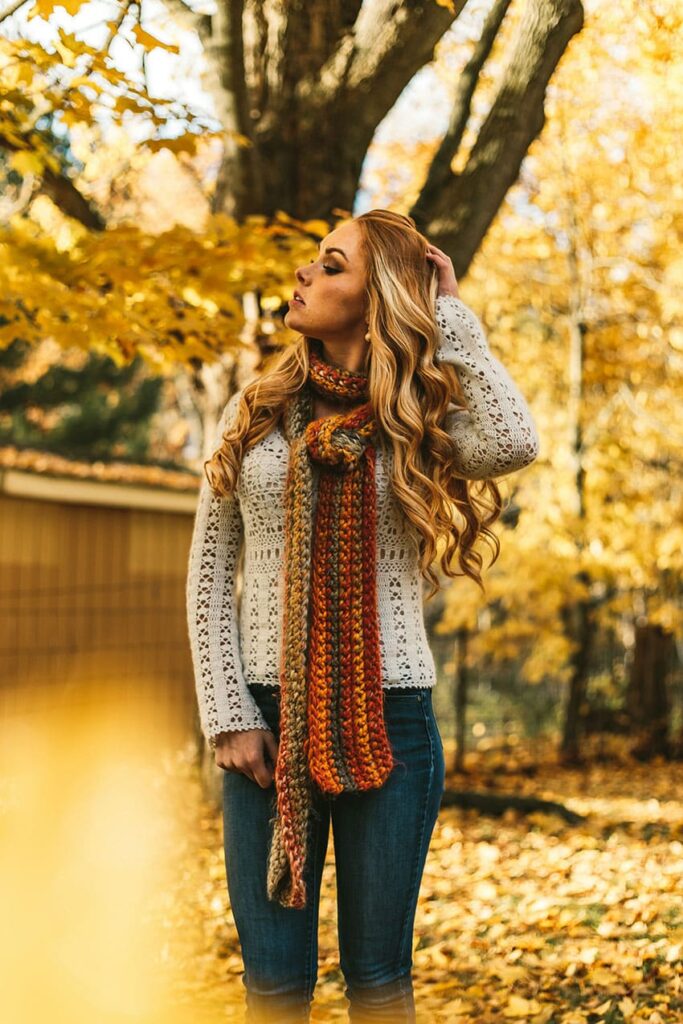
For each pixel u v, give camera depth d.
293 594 1.84
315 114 5.14
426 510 1.87
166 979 3.17
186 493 9.72
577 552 9.40
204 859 4.78
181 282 4.47
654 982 3.17
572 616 10.73
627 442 9.93
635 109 7.36
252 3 5.21
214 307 4.59
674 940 3.51
